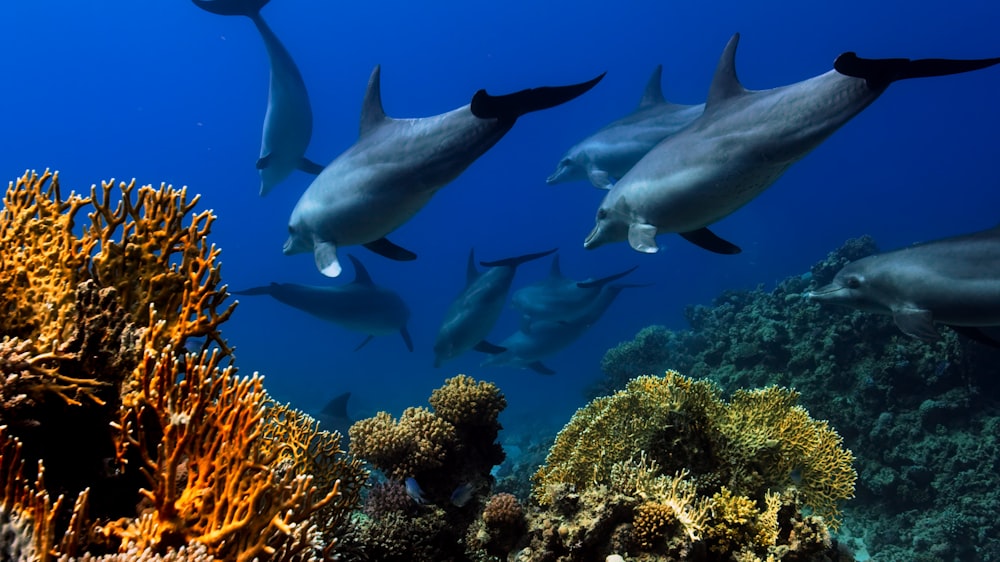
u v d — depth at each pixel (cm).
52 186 341
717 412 509
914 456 909
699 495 466
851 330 1039
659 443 488
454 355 1492
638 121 1367
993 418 908
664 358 1526
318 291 1605
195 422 260
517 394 3747
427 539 489
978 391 935
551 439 1596
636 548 403
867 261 860
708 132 728
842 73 589
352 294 1638
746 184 710
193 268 348
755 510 422
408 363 5709
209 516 249
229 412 273
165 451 252
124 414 269
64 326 289
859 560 849
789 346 1126
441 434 537
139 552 228
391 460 524
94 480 277
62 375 273
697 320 1619
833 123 638
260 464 257
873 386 975
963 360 943
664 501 417
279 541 262
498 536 456
